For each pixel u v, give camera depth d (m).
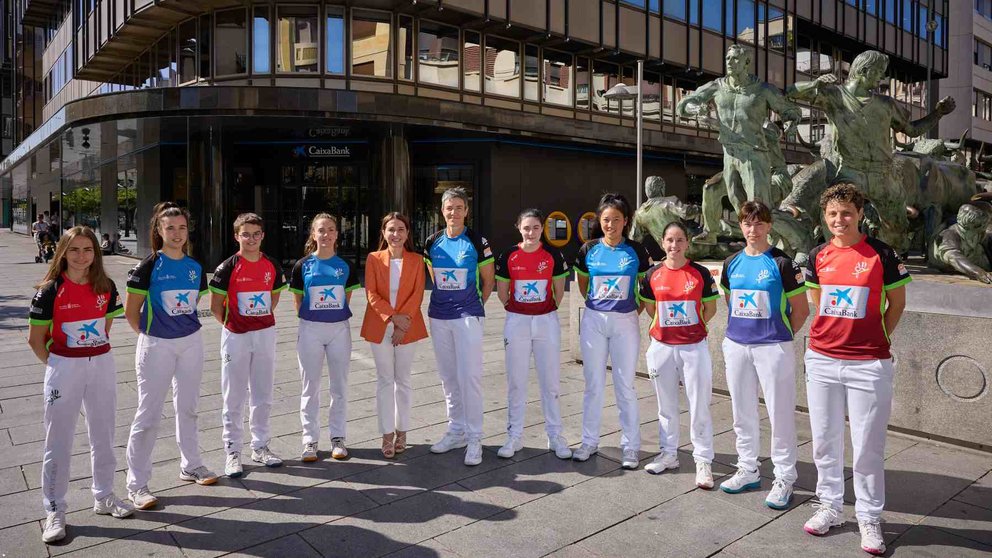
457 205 5.11
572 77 23.36
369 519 4.01
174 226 4.30
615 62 24.30
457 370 5.10
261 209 21.67
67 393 3.83
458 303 5.09
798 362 6.16
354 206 21.53
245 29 19.39
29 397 6.69
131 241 25.34
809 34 29.97
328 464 4.92
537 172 22.12
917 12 34.69
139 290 4.21
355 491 4.43
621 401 4.93
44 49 39.31
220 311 4.78
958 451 5.11
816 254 4.00
